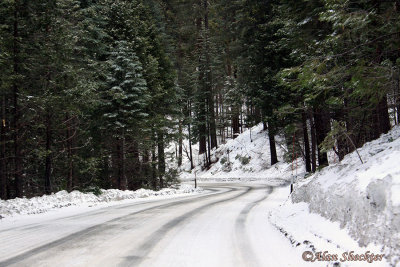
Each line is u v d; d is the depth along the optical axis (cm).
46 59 1479
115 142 2073
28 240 648
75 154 1852
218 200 1609
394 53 800
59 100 1467
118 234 707
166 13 5300
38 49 1467
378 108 903
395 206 406
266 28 2056
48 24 1490
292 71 817
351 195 550
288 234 668
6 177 1560
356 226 497
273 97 2073
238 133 5288
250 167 4031
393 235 394
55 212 1191
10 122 1483
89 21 1928
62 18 1593
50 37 1483
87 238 664
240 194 2012
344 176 714
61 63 1509
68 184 1733
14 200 1265
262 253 542
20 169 1488
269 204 1392
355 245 469
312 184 913
